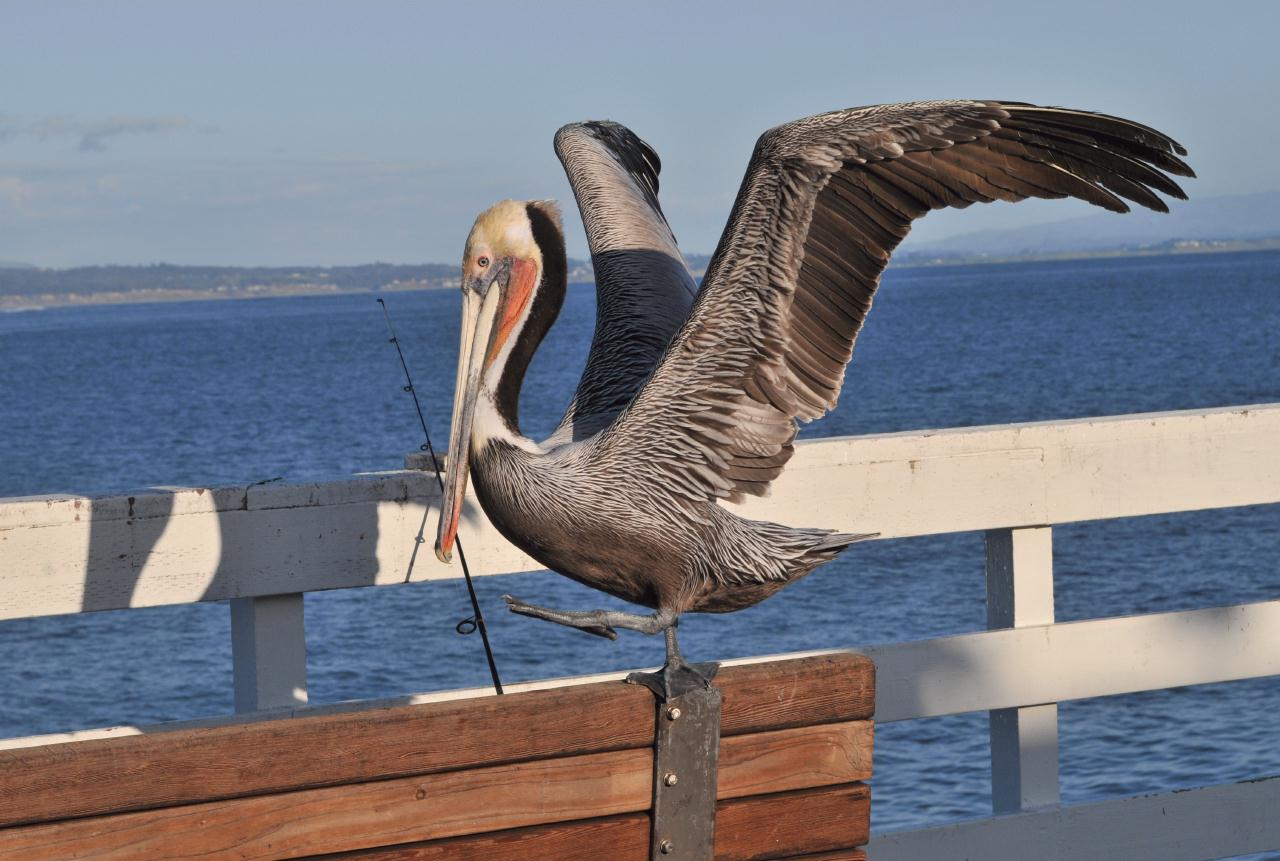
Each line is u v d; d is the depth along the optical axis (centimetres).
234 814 268
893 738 1144
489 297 425
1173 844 532
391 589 1853
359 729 273
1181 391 5244
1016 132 372
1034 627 529
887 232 384
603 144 562
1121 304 14450
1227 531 2186
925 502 520
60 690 1490
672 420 401
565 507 400
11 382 8194
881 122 378
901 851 500
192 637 1691
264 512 456
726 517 414
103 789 255
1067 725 1173
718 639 1573
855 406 4981
